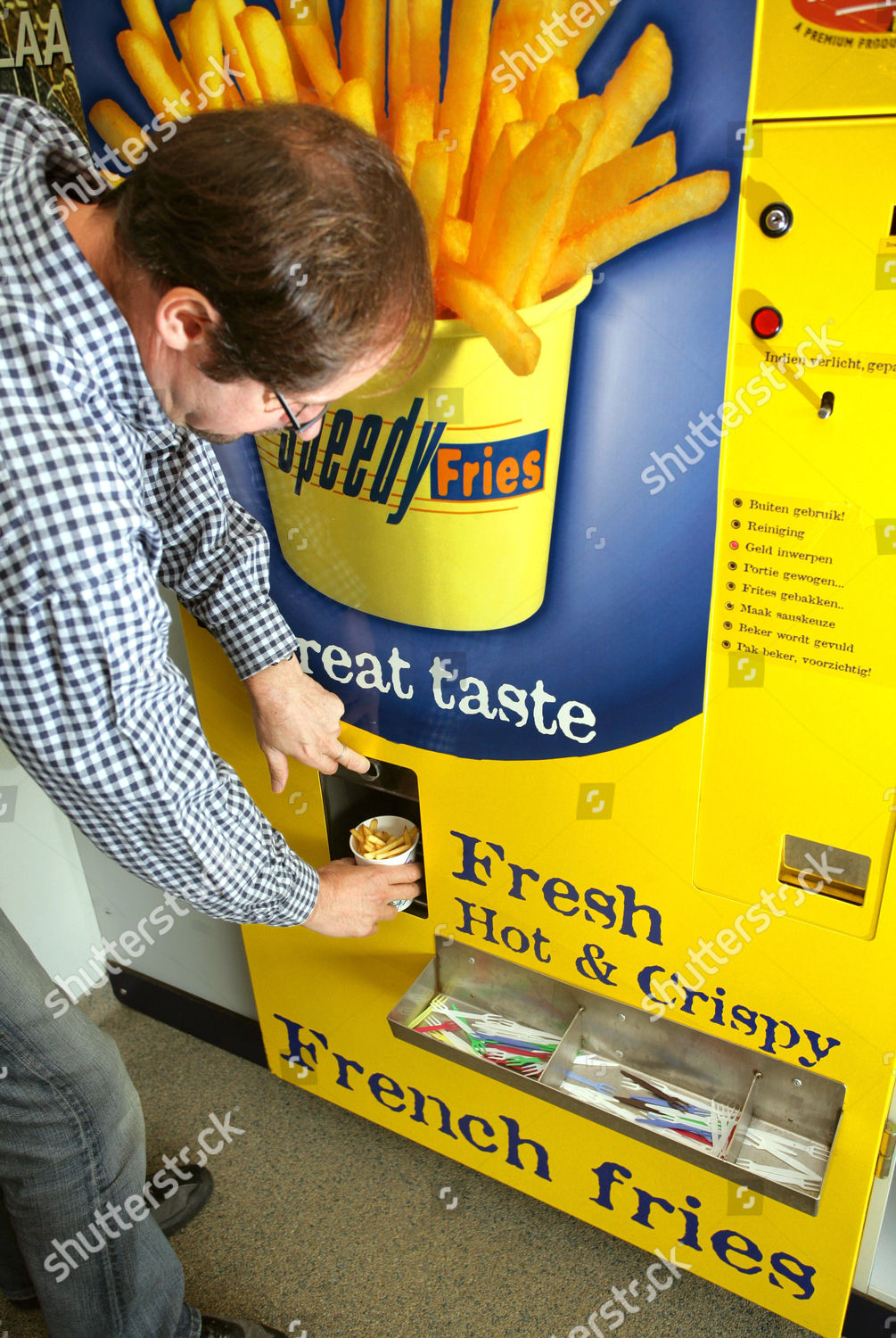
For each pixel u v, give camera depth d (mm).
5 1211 1431
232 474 1289
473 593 1163
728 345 906
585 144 892
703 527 990
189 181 746
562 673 1147
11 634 886
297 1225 1613
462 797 1312
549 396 1014
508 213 954
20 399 861
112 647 908
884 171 788
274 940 1629
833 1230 1253
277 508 1268
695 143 848
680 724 1096
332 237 739
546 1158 1489
